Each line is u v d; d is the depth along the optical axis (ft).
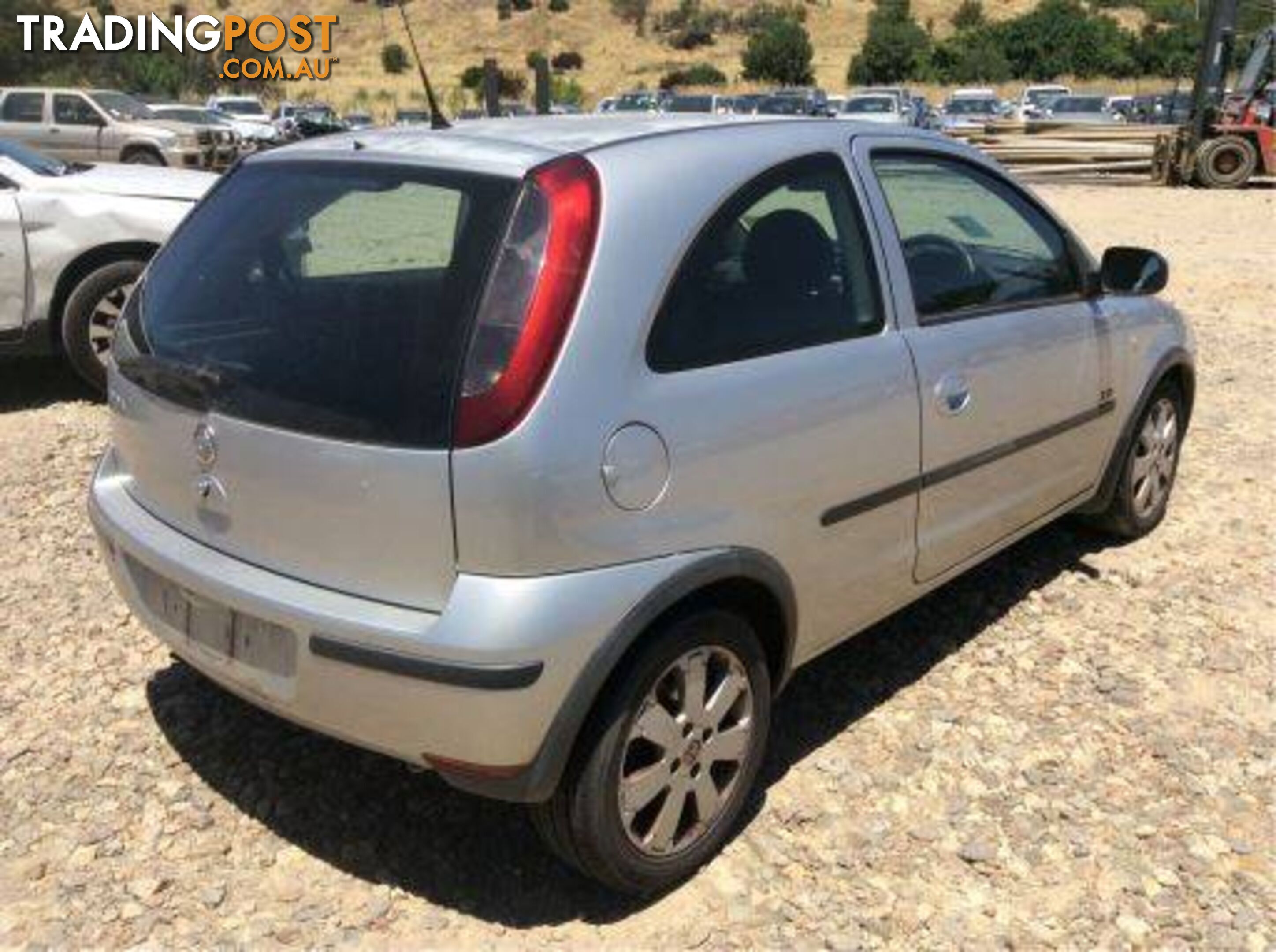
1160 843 11.10
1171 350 16.70
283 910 10.18
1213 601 15.75
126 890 10.36
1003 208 14.07
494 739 8.91
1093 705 13.26
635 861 9.94
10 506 18.37
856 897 10.39
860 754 12.28
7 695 13.16
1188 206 68.64
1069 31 227.61
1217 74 81.92
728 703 10.42
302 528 9.53
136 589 11.20
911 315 12.08
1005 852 10.96
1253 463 21.20
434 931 9.97
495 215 9.34
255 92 238.07
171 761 12.07
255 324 10.15
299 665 9.50
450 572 8.95
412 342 9.15
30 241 22.72
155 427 10.68
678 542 9.59
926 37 239.91
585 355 9.04
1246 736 12.78
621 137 10.32
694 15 296.30
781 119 11.94
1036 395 13.85
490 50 285.02
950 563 13.08
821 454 10.83
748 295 10.44
